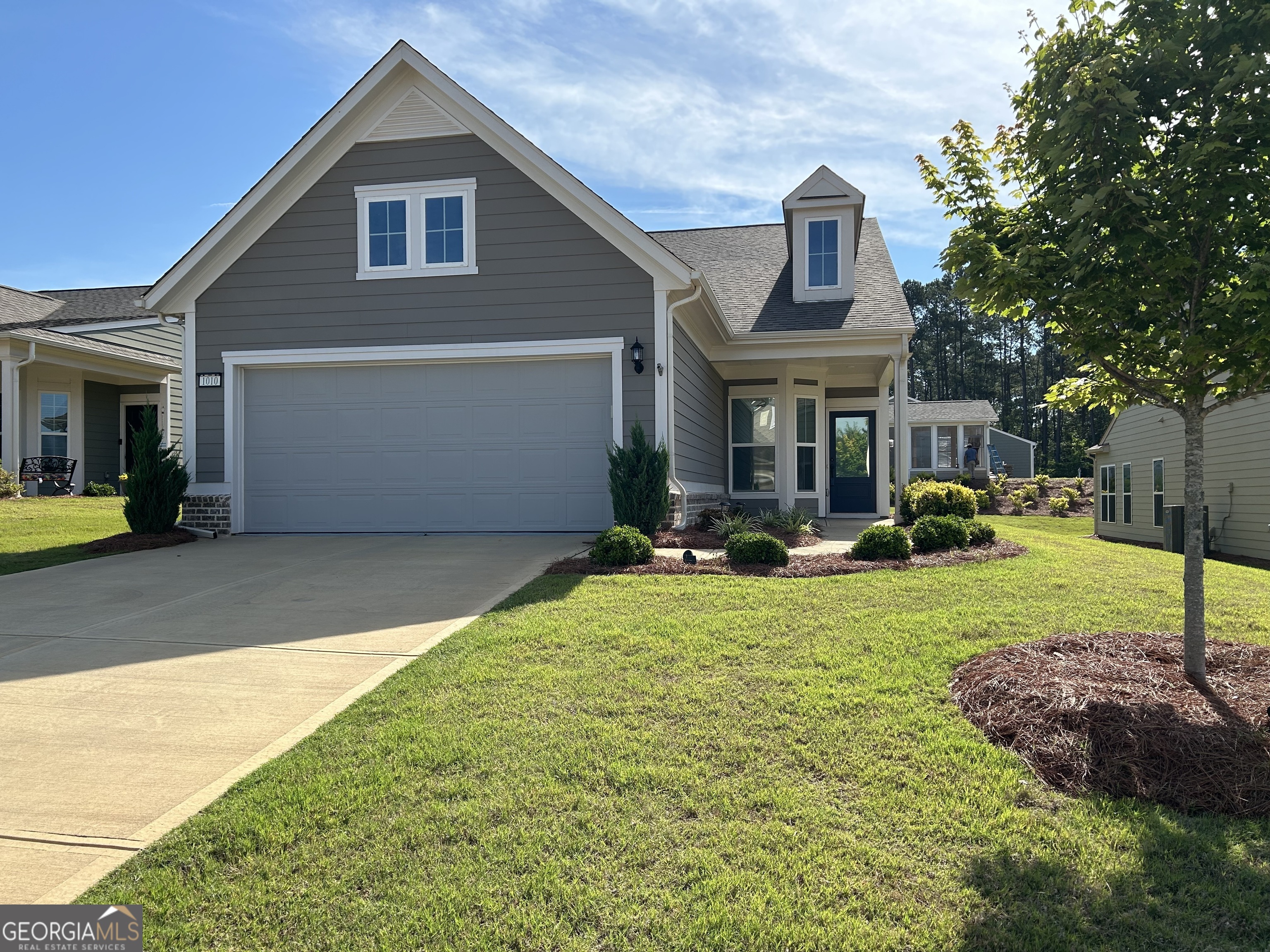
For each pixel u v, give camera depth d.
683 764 3.78
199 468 11.62
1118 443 20.94
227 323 11.59
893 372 15.33
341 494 11.54
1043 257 4.53
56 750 4.03
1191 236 4.48
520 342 11.06
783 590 7.13
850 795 3.51
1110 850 3.08
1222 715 4.01
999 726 4.12
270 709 4.56
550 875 2.93
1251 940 2.58
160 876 2.97
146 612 6.76
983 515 28.59
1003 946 2.55
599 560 8.46
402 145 11.31
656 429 10.77
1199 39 4.40
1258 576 8.96
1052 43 4.76
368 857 3.06
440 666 5.16
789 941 2.57
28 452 18.50
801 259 15.09
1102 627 5.89
